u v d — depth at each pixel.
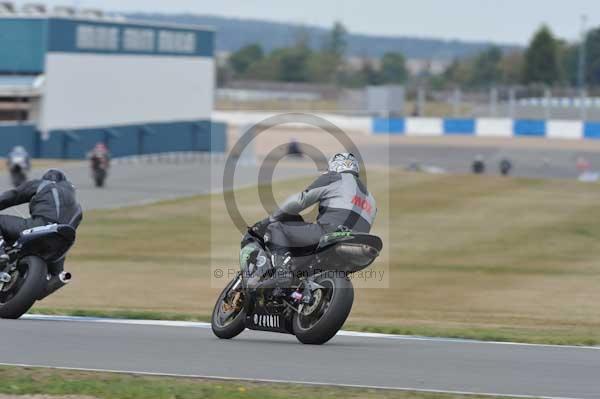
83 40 195.62
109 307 52.22
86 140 194.50
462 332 38.31
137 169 172.50
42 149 185.88
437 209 114.50
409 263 76.31
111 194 125.81
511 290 63.34
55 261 38.47
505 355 31.88
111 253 79.12
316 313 32.53
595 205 123.06
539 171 197.00
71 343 32.19
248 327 34.06
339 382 26.86
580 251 85.62
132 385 25.55
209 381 26.53
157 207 111.88
